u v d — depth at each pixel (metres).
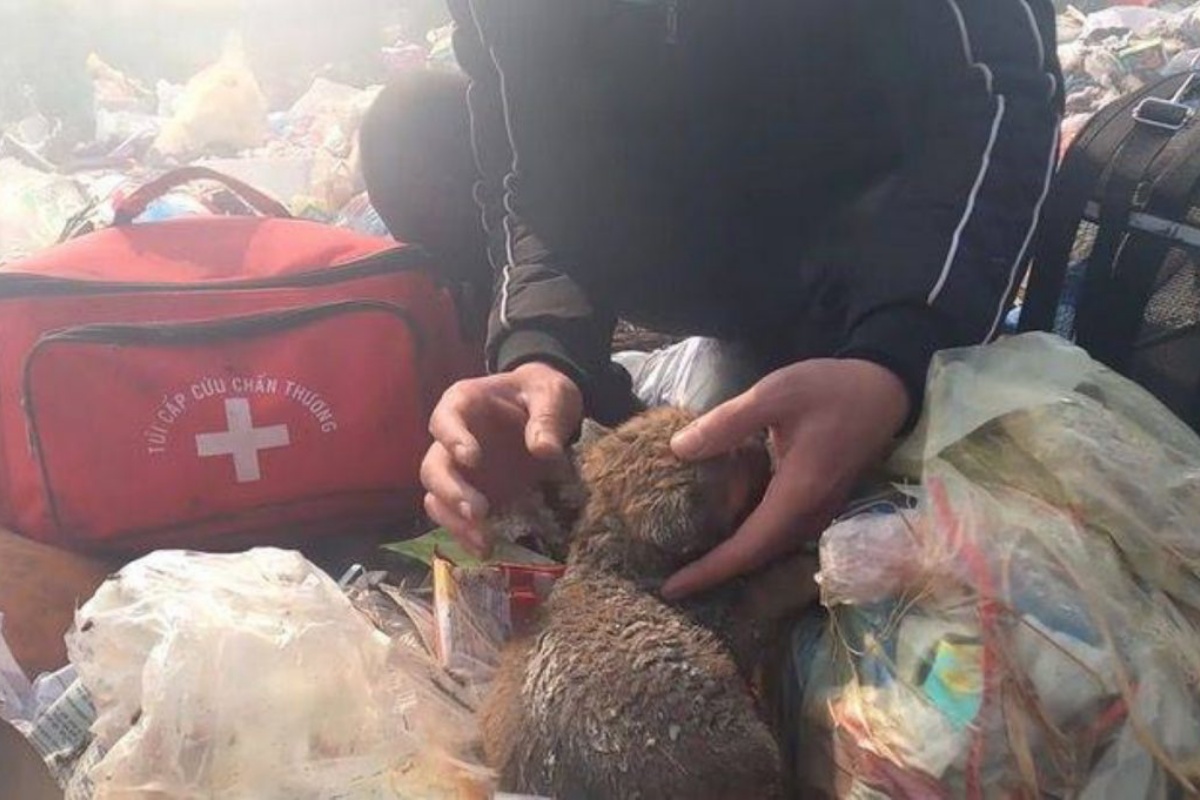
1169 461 0.60
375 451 0.88
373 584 0.77
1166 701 0.53
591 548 0.63
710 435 0.61
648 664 0.57
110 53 2.78
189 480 0.84
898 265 0.65
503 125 0.86
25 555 0.81
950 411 0.61
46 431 0.82
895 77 0.72
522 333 0.79
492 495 0.72
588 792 0.56
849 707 0.56
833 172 0.79
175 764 0.57
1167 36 1.79
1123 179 0.76
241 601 0.61
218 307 0.86
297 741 0.58
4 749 0.68
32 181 1.55
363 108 1.73
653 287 0.86
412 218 1.00
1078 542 0.56
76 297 0.85
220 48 2.78
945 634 0.55
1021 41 0.70
